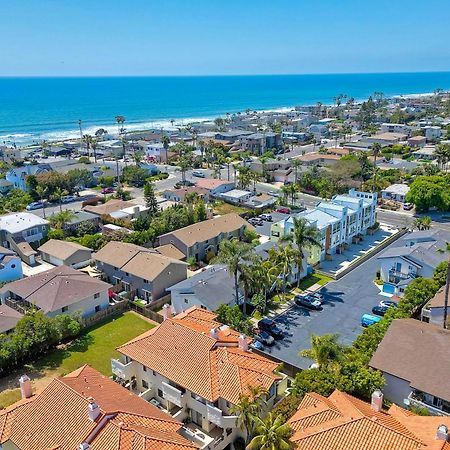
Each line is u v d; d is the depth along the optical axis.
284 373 50.12
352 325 60.94
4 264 74.50
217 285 64.38
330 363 43.44
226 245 60.81
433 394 40.03
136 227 94.06
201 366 41.84
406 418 35.66
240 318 57.62
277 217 111.00
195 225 88.12
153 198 105.25
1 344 51.06
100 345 56.88
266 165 149.50
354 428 32.75
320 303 65.62
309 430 33.59
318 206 90.94
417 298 59.03
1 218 93.44
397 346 45.09
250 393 38.00
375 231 100.56
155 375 43.50
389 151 181.00
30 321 53.72
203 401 40.00
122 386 42.97
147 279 67.88
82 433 33.41
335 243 86.81
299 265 69.00
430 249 74.81
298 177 139.88
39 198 122.62
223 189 127.25
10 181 135.25
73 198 125.12
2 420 36.44
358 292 70.69
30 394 40.47
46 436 34.25
